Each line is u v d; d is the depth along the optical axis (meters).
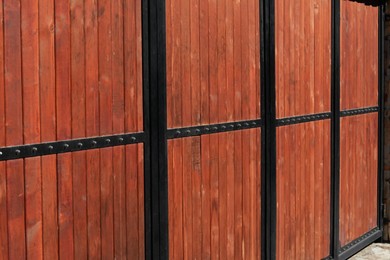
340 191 6.17
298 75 5.34
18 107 3.04
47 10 3.16
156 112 3.83
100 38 3.45
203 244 4.30
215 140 4.38
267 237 4.96
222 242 4.50
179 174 4.06
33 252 3.14
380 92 6.96
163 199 3.89
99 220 3.49
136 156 3.71
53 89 3.21
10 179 3.02
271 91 4.93
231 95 4.52
